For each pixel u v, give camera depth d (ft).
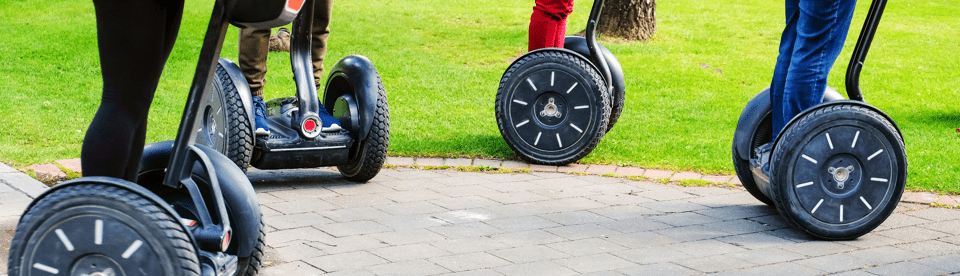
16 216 12.44
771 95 14.03
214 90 14.51
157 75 7.48
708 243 12.34
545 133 18.43
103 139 7.17
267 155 14.94
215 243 7.47
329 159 15.53
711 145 20.81
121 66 7.19
